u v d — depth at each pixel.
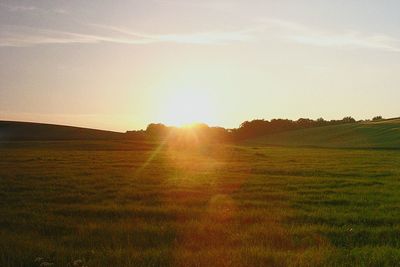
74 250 10.63
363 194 21.62
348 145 110.81
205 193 21.66
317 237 12.20
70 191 21.88
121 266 9.27
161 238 12.02
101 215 15.52
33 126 121.25
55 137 108.25
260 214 15.59
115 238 11.88
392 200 19.56
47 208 16.70
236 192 22.22
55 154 55.53
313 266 9.36
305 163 44.66
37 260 9.64
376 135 122.19
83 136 112.12
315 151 77.69
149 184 25.17
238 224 13.83
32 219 14.56
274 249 10.94
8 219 14.41
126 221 14.27
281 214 15.66
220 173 32.62
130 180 26.92
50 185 24.05
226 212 15.93
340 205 18.36
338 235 12.71
